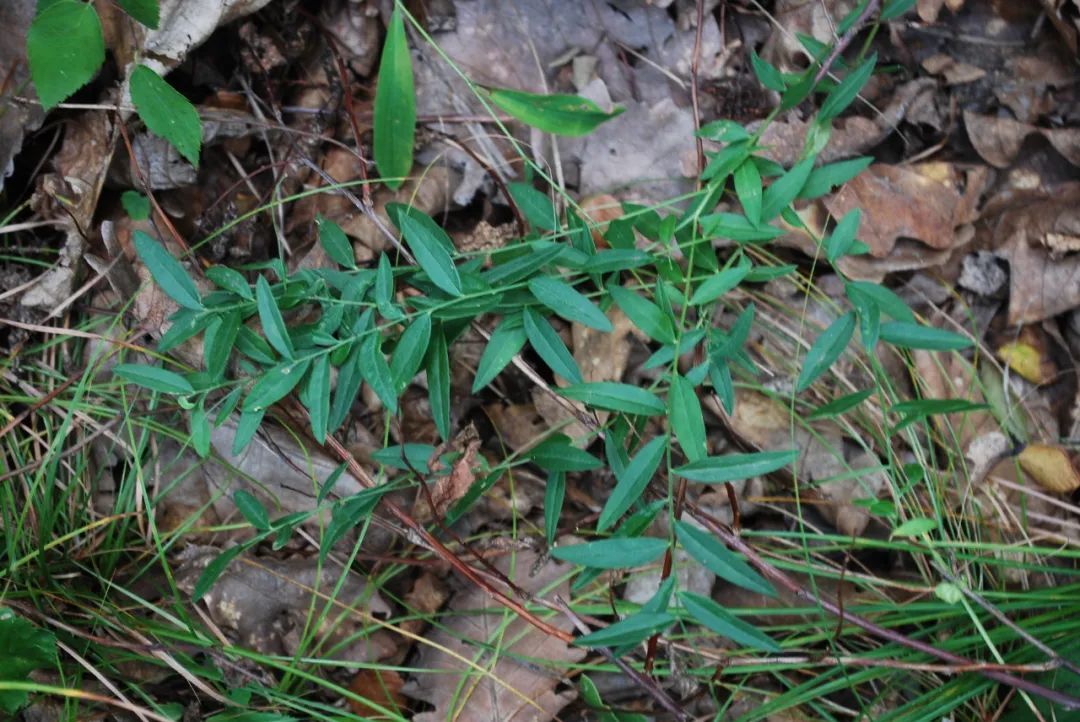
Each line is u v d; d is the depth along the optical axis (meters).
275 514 0.56
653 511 0.49
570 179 0.58
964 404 0.50
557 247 0.50
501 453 0.57
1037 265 0.58
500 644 0.53
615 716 0.51
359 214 0.57
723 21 0.58
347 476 0.55
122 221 0.56
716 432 0.58
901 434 0.57
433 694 0.54
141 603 0.54
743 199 0.52
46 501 0.53
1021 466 0.57
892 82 0.58
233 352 0.55
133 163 0.54
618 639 0.47
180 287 0.50
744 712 0.55
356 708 0.54
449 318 0.50
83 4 0.49
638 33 0.58
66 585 0.54
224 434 0.55
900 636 0.51
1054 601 0.54
